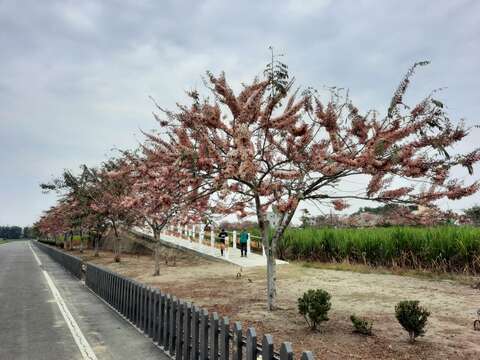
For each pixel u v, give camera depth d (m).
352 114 8.52
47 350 7.33
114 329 9.01
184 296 12.55
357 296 12.04
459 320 9.02
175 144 8.77
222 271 19.58
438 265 17.73
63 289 16.11
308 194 9.38
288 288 13.78
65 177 31.42
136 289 9.45
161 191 8.49
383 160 7.74
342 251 22.06
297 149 9.30
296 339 7.39
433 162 7.47
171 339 6.99
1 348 7.48
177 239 33.53
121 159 22.45
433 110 7.25
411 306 7.34
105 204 26.88
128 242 36.31
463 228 18.98
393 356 6.45
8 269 26.14
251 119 8.66
